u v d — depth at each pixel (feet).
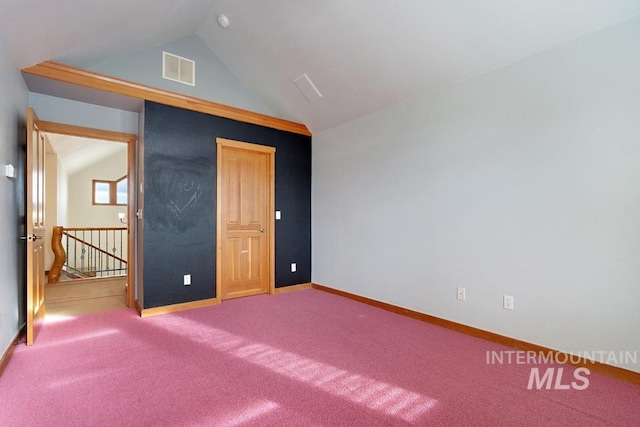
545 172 7.94
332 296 13.85
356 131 13.21
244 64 12.96
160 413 5.59
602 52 7.07
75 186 25.43
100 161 26.32
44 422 5.30
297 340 8.93
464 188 9.60
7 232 7.82
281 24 10.38
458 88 9.75
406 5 8.25
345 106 12.73
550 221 7.86
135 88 10.69
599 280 7.14
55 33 8.01
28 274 8.30
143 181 10.98
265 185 14.34
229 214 13.32
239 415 5.56
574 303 7.50
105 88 10.16
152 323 10.23
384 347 8.50
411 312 11.04
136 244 12.23
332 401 6.02
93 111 11.50
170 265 11.46
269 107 14.78
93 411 5.61
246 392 6.30
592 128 7.22
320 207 15.07
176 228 11.61
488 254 9.04
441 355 8.03
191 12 10.67
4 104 7.57
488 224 9.04
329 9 9.21
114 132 11.88
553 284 7.82
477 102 9.29
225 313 11.36
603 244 7.09
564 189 7.64
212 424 5.32
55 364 7.33
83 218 25.64
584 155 7.34
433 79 10.03
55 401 5.89
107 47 9.95
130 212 12.19
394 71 10.32
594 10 6.88
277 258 14.44
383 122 12.10
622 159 6.84
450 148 9.96
